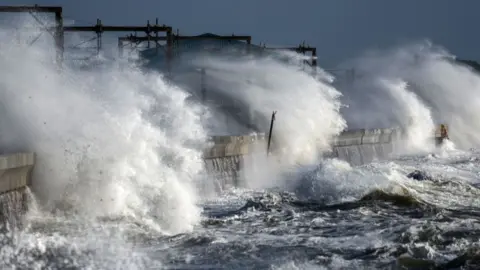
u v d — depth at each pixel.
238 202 85.94
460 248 58.00
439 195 91.69
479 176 123.81
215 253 56.19
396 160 155.62
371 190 87.50
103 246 56.62
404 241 60.66
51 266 50.38
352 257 55.19
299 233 65.75
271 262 53.53
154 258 54.19
